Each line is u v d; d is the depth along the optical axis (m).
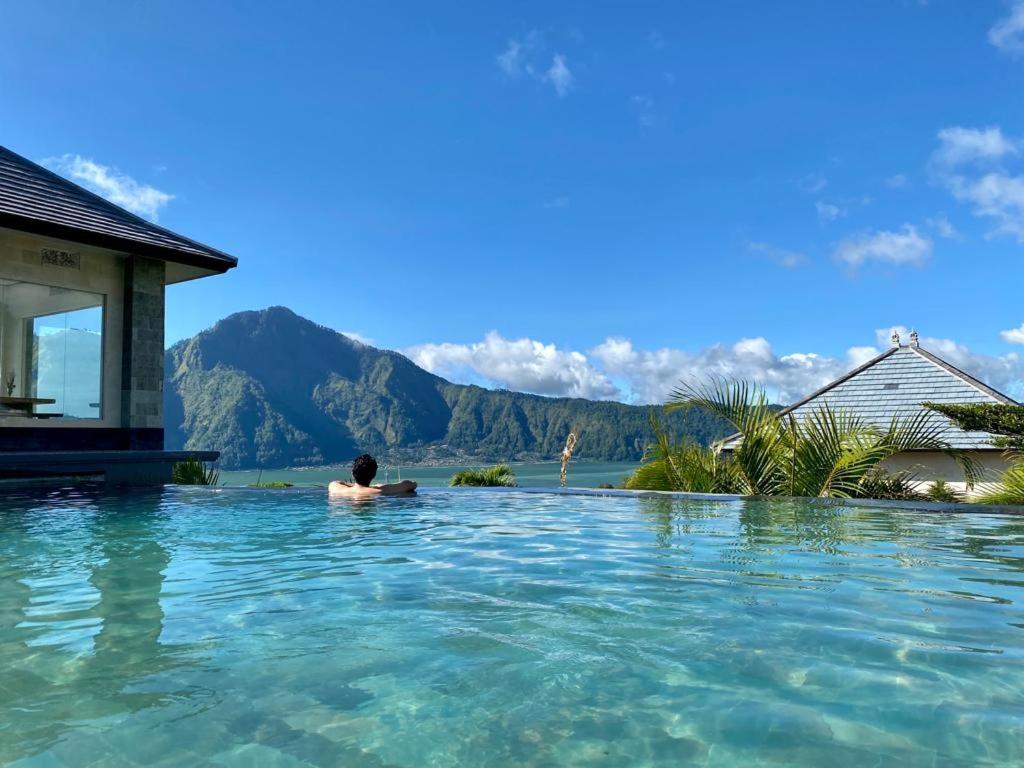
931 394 20.53
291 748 1.84
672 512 7.08
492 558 4.61
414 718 2.04
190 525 6.26
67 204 11.25
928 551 4.76
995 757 1.76
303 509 7.50
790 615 3.15
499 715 2.06
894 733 1.91
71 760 1.76
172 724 1.99
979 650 2.63
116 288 11.57
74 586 3.79
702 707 2.11
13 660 2.56
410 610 3.27
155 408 11.80
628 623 3.04
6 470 9.74
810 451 9.09
